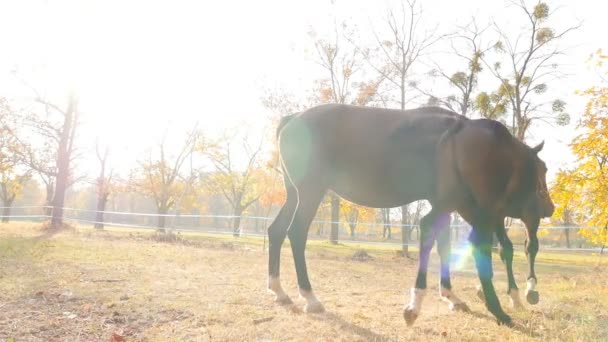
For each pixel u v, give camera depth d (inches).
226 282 252.7
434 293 258.4
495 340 147.9
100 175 1658.5
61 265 283.3
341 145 191.5
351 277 342.0
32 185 2357.3
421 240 176.2
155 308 176.7
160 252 419.2
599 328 165.2
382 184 186.9
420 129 183.9
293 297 222.7
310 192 197.9
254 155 1800.0
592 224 462.9
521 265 612.4
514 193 184.1
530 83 851.4
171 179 1696.6
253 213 2524.6
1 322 150.4
